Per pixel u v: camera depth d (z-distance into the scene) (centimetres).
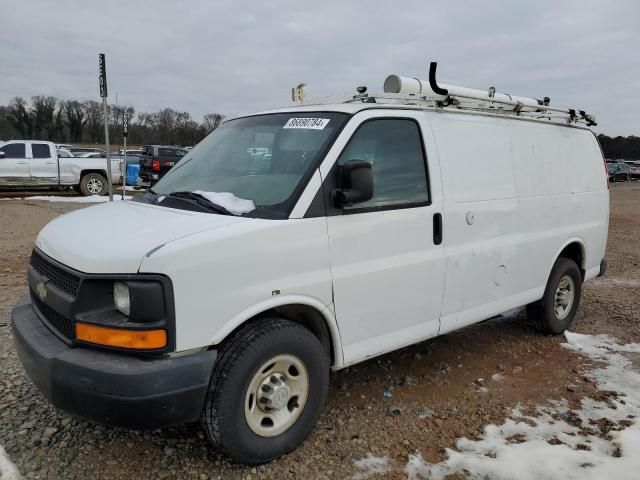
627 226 1519
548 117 510
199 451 317
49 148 1889
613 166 4650
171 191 369
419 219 369
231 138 397
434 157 386
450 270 394
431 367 455
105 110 948
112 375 252
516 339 533
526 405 391
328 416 365
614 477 302
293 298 304
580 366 468
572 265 540
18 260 812
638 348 514
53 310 295
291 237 302
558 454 324
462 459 317
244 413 289
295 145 343
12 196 1886
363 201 316
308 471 303
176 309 261
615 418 374
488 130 437
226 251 276
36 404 362
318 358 317
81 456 307
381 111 360
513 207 450
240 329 294
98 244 279
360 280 336
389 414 371
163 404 259
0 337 476
